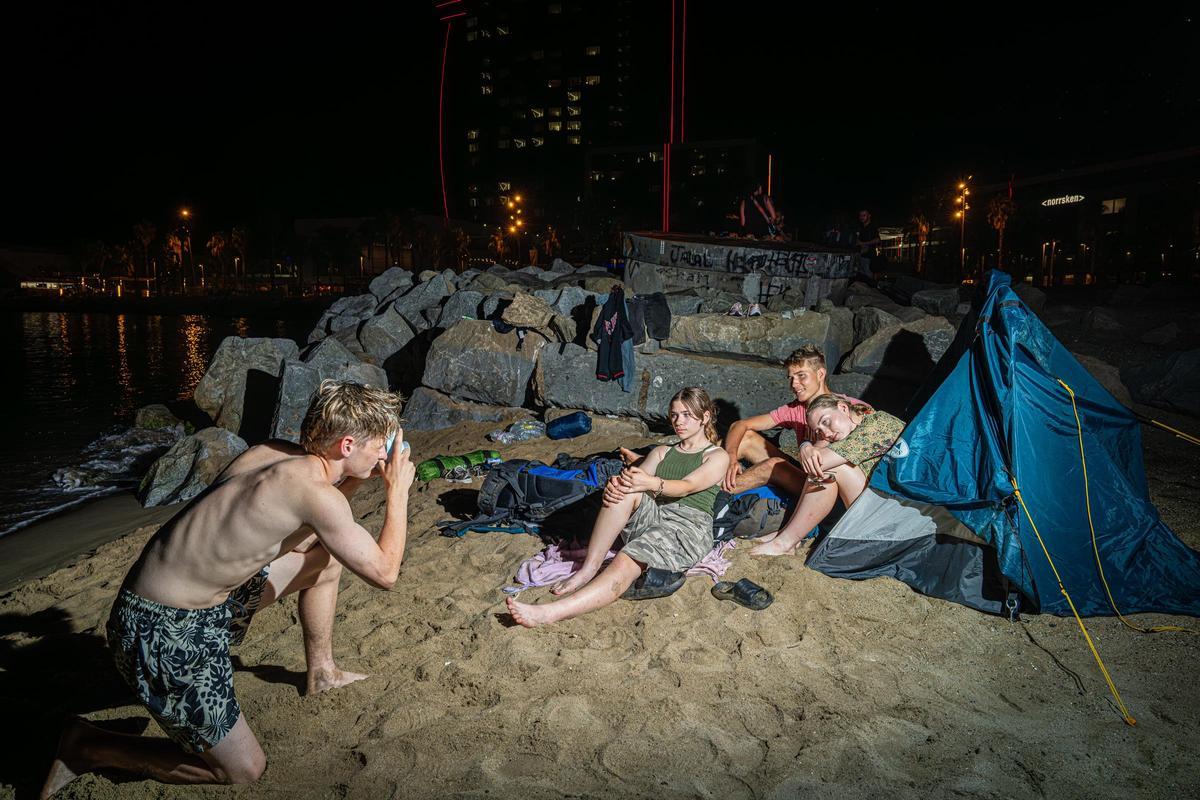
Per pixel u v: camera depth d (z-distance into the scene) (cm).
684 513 422
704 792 259
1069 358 453
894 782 263
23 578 532
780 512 494
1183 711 306
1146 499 444
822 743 285
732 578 434
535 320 884
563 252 11531
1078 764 273
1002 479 401
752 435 532
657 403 791
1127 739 288
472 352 889
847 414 459
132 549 546
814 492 458
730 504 489
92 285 11438
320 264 10962
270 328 4691
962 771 269
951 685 329
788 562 454
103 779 275
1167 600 390
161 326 4925
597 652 355
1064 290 1852
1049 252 7100
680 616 389
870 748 283
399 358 1110
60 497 788
